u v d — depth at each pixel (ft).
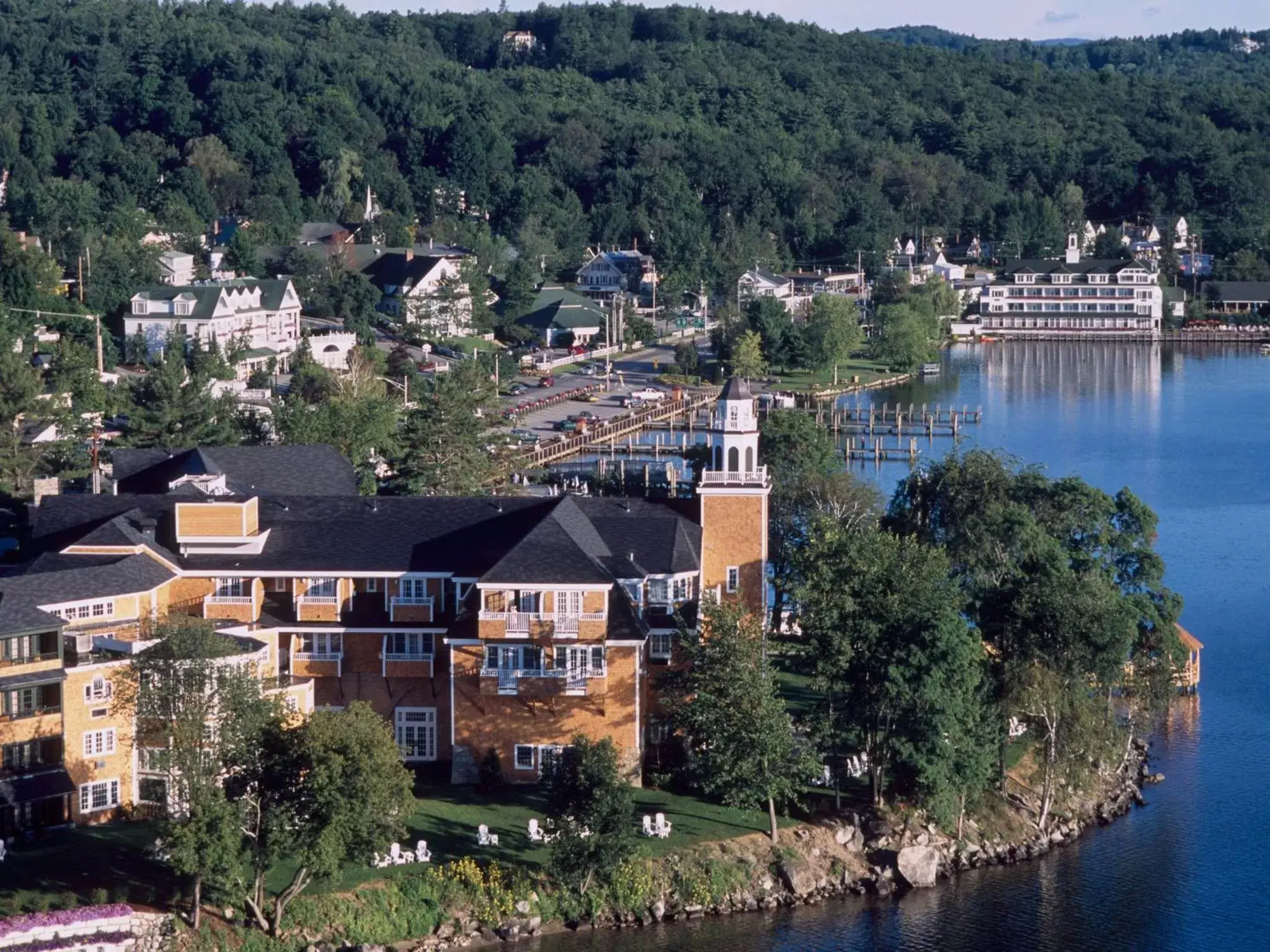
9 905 368.48
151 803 417.49
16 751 400.06
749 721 422.41
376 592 466.29
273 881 390.42
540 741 444.96
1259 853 450.30
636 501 503.20
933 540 568.41
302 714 426.92
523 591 442.50
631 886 407.44
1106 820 469.57
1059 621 461.78
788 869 421.18
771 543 591.37
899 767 446.60
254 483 542.98
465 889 398.83
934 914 416.46
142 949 367.04
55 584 429.38
